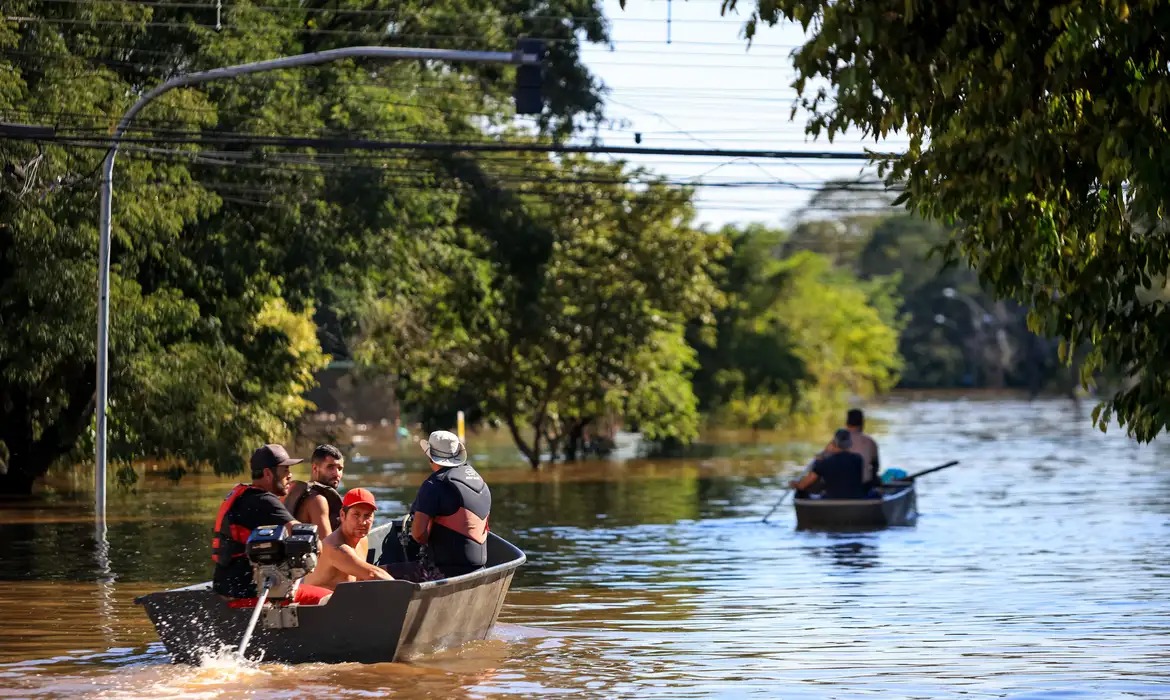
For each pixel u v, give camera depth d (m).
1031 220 19.92
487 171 72.50
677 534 45.38
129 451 52.97
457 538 24.59
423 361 84.88
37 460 58.62
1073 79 18.77
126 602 29.45
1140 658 23.66
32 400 57.09
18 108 46.50
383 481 68.44
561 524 48.88
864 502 46.56
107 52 52.34
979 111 19.42
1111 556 38.81
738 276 139.88
